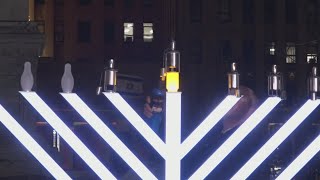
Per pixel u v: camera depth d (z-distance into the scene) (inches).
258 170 233.9
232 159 219.1
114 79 153.0
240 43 2041.1
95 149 687.7
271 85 159.6
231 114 221.3
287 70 2027.6
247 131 159.0
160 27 2272.4
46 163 152.9
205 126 158.9
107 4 2277.3
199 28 2022.6
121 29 2261.3
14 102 756.6
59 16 2256.4
